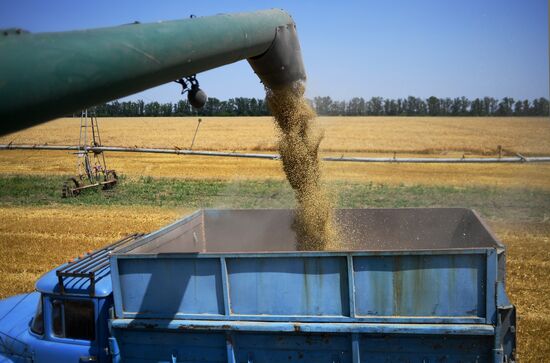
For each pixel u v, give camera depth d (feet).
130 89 9.52
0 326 19.98
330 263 15.74
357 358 15.72
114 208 57.62
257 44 15.03
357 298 15.69
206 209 26.37
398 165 91.04
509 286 29.86
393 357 15.72
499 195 59.41
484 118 266.36
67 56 7.78
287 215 25.88
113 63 8.59
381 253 15.39
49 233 45.83
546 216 47.78
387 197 57.98
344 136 160.04
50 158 111.65
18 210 57.21
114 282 16.76
